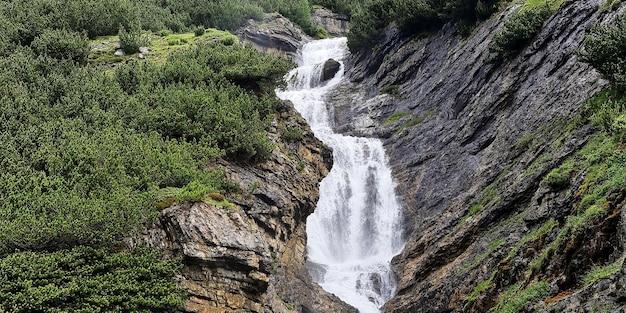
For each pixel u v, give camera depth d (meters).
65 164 14.34
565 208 12.48
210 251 12.60
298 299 16.80
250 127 19.22
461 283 15.62
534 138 18.77
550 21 22.53
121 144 15.79
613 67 14.73
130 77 22.23
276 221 17.56
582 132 15.48
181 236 12.62
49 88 19.36
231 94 21.66
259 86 23.20
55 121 17.09
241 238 13.29
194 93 20.08
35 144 15.36
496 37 24.00
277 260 16.98
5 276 10.09
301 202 19.25
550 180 13.88
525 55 22.69
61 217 11.39
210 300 12.38
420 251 20.11
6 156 14.30
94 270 11.27
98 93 19.80
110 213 11.98
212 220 13.20
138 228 12.36
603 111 14.12
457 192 21.28
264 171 18.81
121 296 10.92
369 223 24.48
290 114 22.75
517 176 17.80
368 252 23.67
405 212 23.19
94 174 13.81
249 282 13.11
